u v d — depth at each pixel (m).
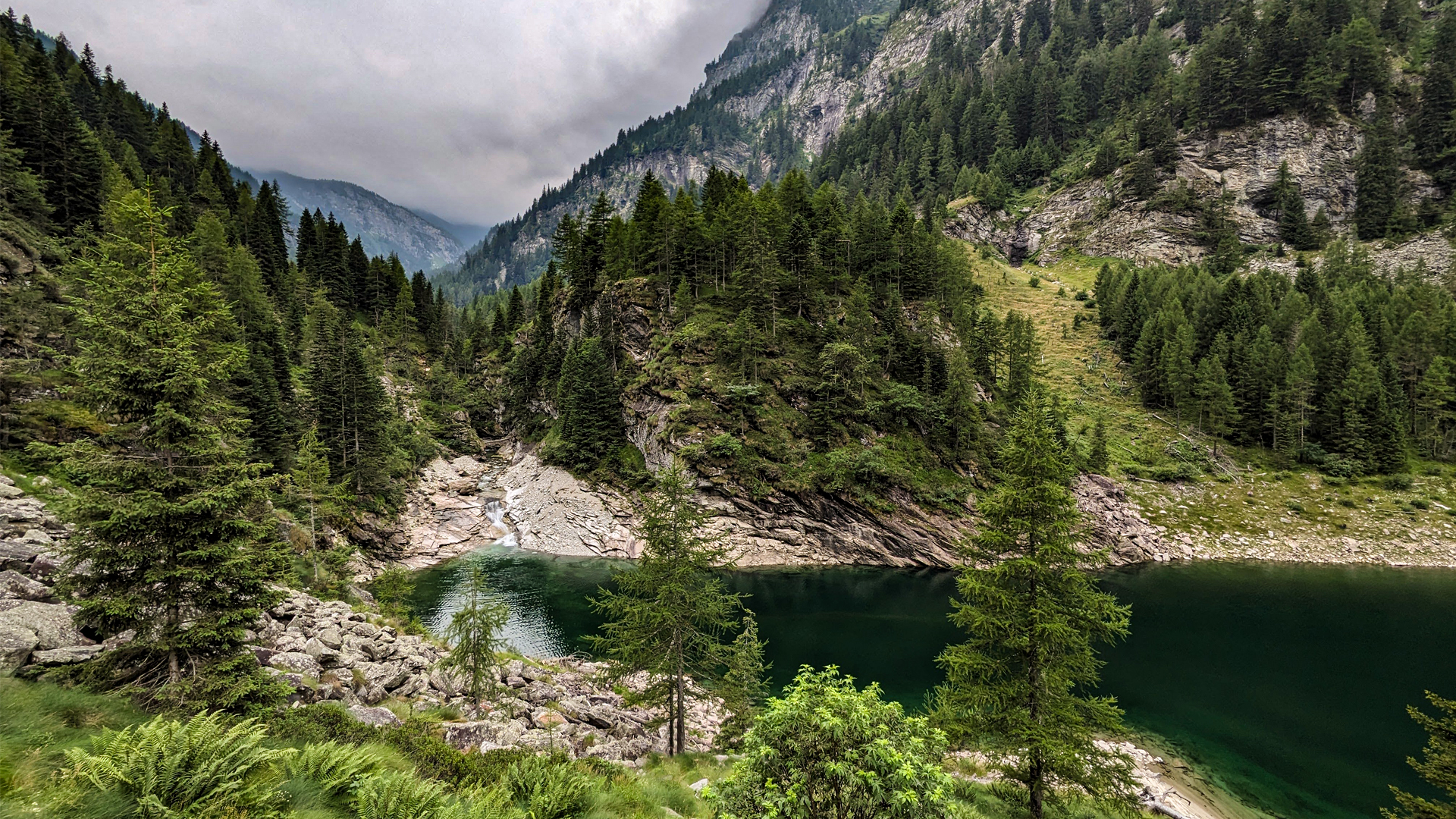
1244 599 52.56
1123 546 65.81
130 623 13.05
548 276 118.12
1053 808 18.58
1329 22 147.62
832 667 9.80
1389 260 111.94
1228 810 24.27
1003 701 17.33
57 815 7.08
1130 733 30.19
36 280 45.25
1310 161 130.88
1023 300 126.88
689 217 85.50
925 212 150.00
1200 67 146.00
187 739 8.55
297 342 87.00
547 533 73.50
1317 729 30.67
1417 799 18.31
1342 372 79.56
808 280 84.00
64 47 116.88
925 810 8.27
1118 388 95.94
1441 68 128.00
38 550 20.61
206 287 15.92
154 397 13.80
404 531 68.38
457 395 107.19
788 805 8.20
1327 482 73.69
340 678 22.34
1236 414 80.19
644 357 84.44
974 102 186.25
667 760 22.05
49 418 32.41
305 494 42.12
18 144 65.19
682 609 24.22
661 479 25.44
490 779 12.81
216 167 119.12
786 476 68.81
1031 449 17.64
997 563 18.09
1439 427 77.25
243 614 14.01
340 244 116.56
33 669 12.95
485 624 25.36
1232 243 125.75
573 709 26.22
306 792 9.65
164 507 13.01
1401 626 45.91
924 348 79.62
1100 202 146.75
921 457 71.69
